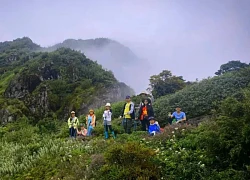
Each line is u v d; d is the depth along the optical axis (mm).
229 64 37188
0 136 25922
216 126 9430
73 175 10586
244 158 8219
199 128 11805
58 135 20328
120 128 17438
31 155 14812
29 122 43188
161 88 33750
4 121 44344
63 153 13609
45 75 59719
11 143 19656
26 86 56094
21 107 48500
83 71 62375
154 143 12055
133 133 15203
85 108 48031
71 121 17406
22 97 54125
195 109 18484
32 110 50375
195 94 20203
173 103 20547
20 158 14703
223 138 8500
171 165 9062
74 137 16438
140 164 8953
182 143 10805
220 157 8750
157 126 14633
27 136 22688
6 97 56094
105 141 13859
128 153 9086
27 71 59250
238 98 16766
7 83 67000
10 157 15266
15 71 74750
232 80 20703
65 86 55438
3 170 13641
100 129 17703
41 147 15273
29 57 91875
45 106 51062
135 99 24922
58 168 12180
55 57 65500
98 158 10492
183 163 9008
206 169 8523
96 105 49000
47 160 13445
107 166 9219
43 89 53594
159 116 19688
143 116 15938
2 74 81750
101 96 51438
